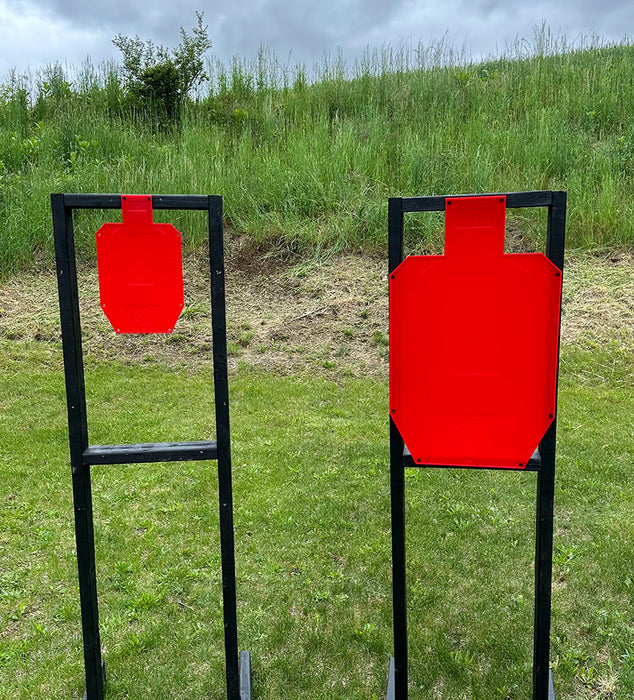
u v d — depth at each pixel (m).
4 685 2.73
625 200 8.34
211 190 9.06
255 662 2.87
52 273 8.51
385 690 2.71
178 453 2.32
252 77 13.06
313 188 9.09
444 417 2.20
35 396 6.30
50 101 12.56
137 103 12.18
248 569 3.57
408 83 12.23
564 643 2.93
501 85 11.93
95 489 4.53
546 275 2.06
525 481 4.58
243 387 6.59
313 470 4.82
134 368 7.05
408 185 8.81
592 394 6.10
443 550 3.72
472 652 2.90
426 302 2.15
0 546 3.79
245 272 8.52
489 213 2.07
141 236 2.24
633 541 3.73
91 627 2.38
